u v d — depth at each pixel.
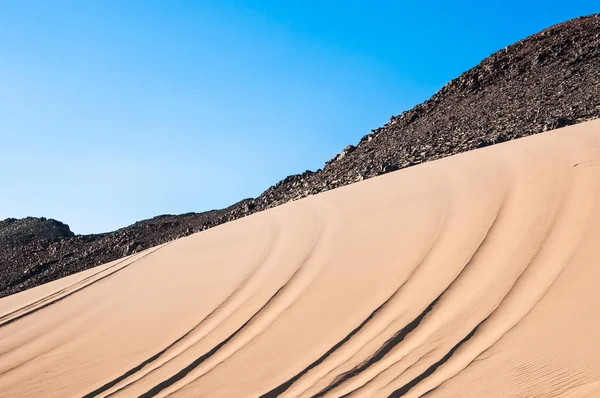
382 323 12.12
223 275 17.66
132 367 13.75
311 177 35.69
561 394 8.05
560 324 9.77
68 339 16.64
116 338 15.73
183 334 14.66
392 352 11.10
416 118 42.12
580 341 9.10
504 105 33.75
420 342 11.02
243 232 21.31
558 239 12.41
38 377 14.54
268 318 13.99
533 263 12.05
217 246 20.77
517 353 9.46
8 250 45.41
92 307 18.75
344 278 14.54
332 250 16.28
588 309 9.82
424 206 16.66
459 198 16.22
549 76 37.34
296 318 13.51
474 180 17.08
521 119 28.58
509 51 46.47
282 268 16.39
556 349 9.15
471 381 9.20
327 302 13.73
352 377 10.68
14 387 14.20
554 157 16.30
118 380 13.38
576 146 16.56
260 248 18.66
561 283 10.95
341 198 20.67
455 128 32.31
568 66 38.25
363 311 12.83
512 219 13.96
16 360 15.88
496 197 15.30
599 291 10.16
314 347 12.12
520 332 10.04
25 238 49.16
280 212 22.27
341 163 35.84
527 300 10.93
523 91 35.78
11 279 37.47
